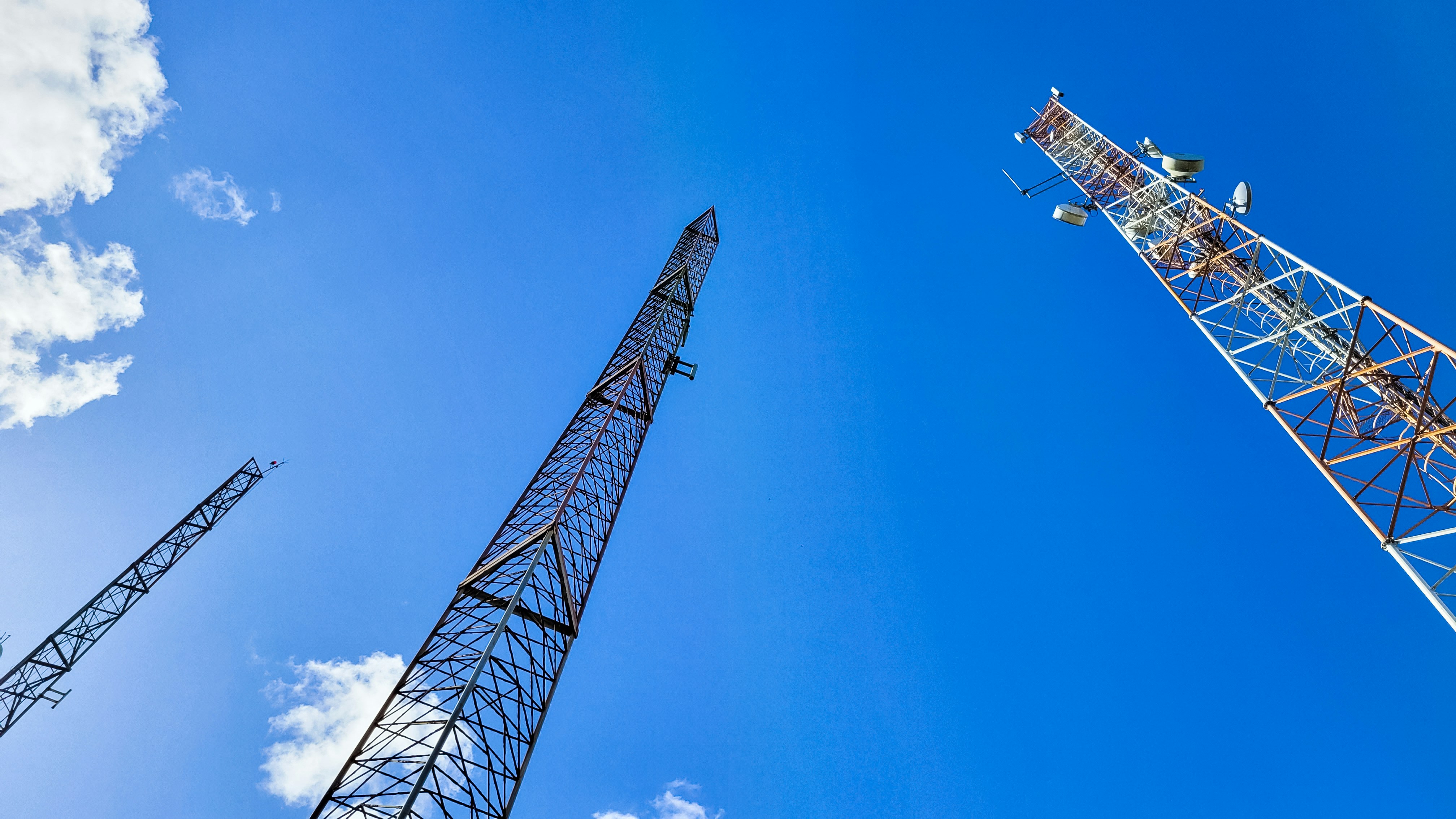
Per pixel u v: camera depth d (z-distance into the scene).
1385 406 24.92
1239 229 31.89
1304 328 27.78
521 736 22.53
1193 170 35.78
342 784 19.50
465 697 20.00
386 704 21.33
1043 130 50.34
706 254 64.19
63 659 42.78
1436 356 22.39
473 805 19.50
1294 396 27.23
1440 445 22.30
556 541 27.06
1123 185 42.03
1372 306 24.16
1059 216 42.75
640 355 38.75
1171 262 36.78
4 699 39.28
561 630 25.88
